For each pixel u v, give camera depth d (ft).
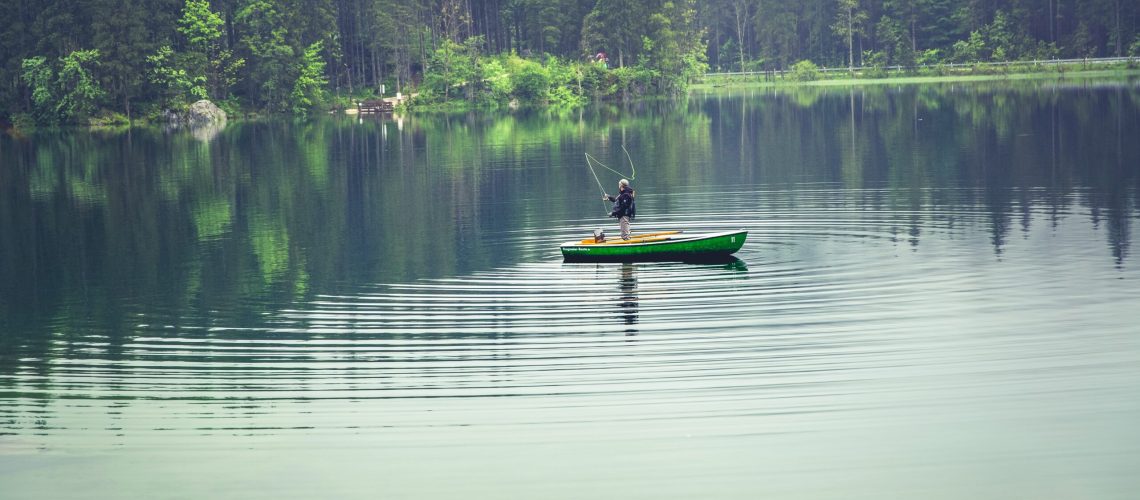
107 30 497.05
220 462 61.72
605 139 318.45
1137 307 88.74
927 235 127.75
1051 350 77.36
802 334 83.61
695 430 64.18
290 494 57.41
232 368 79.77
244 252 133.69
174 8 539.70
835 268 109.29
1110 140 241.76
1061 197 156.87
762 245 124.77
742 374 73.97
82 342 89.20
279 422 67.67
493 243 133.90
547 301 98.12
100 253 137.49
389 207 175.32
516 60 614.75
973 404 66.95
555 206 169.17
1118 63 640.99
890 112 386.93
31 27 505.66
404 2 623.36
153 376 78.33
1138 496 54.49
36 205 194.39
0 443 65.21
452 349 82.79
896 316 88.43
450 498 56.39
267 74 543.80
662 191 183.52
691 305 94.53
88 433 66.59
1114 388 68.74
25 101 504.84
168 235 151.84
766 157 241.55
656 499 55.62
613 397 70.18
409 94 588.91
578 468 59.47
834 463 59.16
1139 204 147.23
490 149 294.46
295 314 96.94
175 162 282.56
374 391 73.15
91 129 472.44
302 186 213.46
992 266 107.86
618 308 94.32
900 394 69.05
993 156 221.05
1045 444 60.80
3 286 116.16
